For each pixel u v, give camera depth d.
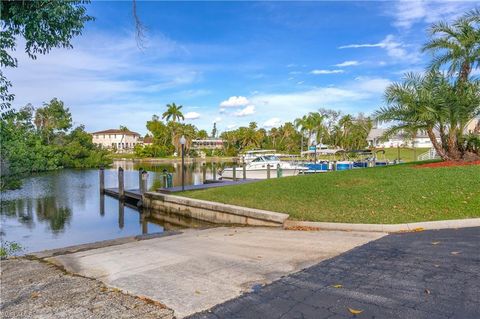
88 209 19.09
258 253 6.19
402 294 3.96
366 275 4.63
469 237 6.26
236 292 4.25
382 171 14.12
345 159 40.78
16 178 10.45
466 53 15.05
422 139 64.25
